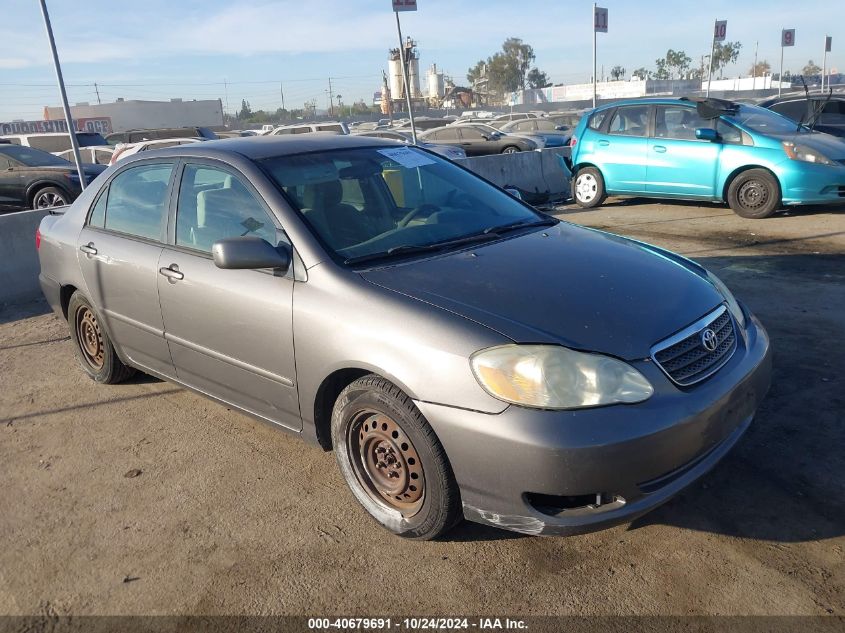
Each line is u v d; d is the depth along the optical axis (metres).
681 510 2.96
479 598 2.55
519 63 81.06
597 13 15.62
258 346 3.22
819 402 3.76
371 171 3.68
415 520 2.79
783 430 3.51
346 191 3.47
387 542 2.89
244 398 3.48
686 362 2.63
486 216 3.71
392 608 2.53
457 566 2.72
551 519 2.45
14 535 3.11
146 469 3.60
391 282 2.88
